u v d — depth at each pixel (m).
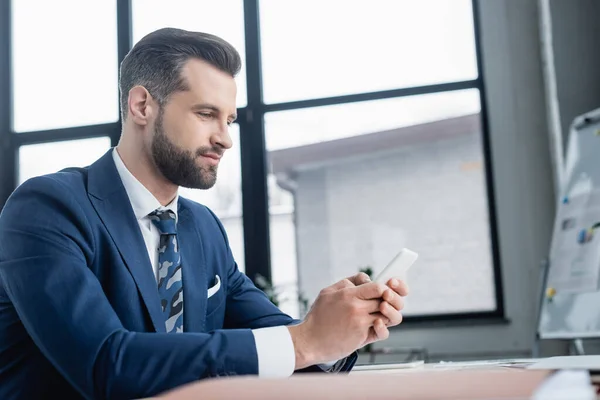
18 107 4.64
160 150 1.19
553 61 3.71
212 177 1.24
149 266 1.12
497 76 4.02
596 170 3.27
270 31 4.37
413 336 3.93
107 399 0.87
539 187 3.90
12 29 4.72
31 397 1.01
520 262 3.88
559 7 3.73
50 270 0.97
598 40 3.67
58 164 4.56
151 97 1.20
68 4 4.68
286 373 0.90
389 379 0.40
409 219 4.09
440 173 4.07
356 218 4.16
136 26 4.57
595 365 0.87
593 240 3.15
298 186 4.26
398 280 1.04
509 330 3.84
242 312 1.38
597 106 3.63
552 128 3.84
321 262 4.18
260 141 4.29
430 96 4.13
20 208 1.04
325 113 4.26
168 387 0.86
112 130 4.50
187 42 1.21
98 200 1.12
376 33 4.24
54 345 0.91
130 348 0.88
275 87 4.32
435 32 4.16
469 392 0.36
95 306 0.94
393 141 4.15
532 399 0.33
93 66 4.59
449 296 3.98
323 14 4.32
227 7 4.45
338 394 0.36
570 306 3.15
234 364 0.88
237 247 4.27
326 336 0.94
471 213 4.01
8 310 1.04
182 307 1.17
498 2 4.07
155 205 1.20
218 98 1.21
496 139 3.98
